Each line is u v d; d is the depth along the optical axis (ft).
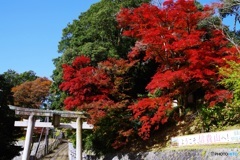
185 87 62.95
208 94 57.62
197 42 56.70
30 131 56.18
